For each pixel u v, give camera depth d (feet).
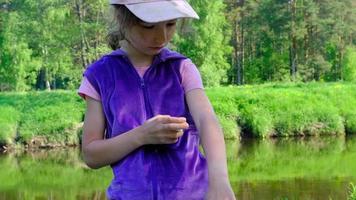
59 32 107.34
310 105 74.49
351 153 59.11
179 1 5.83
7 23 138.92
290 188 42.88
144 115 5.96
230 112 71.51
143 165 5.82
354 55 175.94
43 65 137.08
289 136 71.10
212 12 140.26
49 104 71.82
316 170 50.08
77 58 111.75
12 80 143.13
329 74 176.86
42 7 115.75
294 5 160.97
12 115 67.00
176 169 5.82
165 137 5.67
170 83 6.04
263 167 51.93
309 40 167.43
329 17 162.71
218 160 5.29
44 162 56.08
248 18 172.65
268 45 177.06
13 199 41.81
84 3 103.96
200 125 5.65
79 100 73.92
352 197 31.91
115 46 6.52
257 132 69.87
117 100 6.06
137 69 6.16
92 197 42.19
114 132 6.04
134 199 5.80
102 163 6.02
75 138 64.95
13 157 59.21
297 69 162.30
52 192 43.75
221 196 5.04
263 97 74.90
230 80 183.01
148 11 5.64
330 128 72.28
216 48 142.82
